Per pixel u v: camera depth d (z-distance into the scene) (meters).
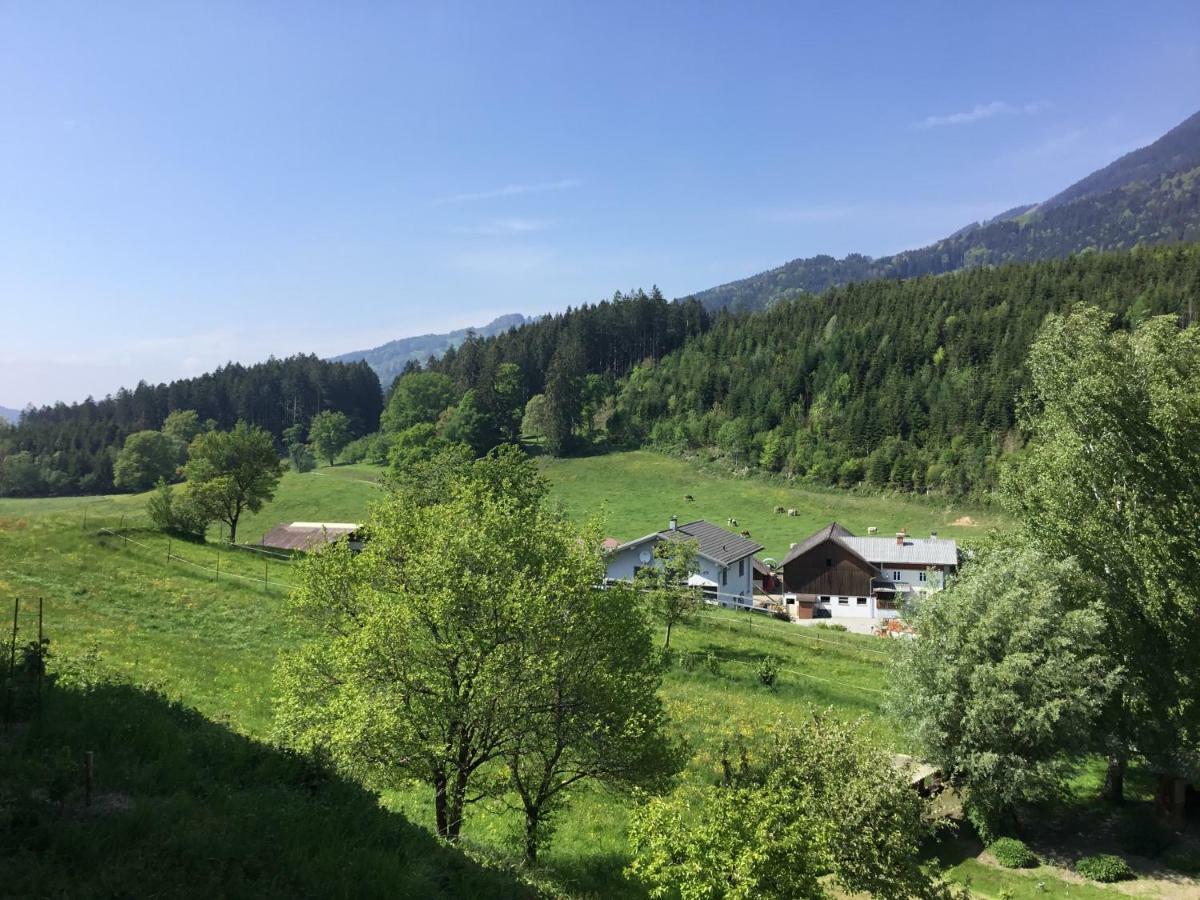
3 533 51.16
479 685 18.97
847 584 82.56
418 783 25.00
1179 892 25.84
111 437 173.75
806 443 145.75
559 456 156.75
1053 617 29.64
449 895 14.01
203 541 63.69
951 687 29.84
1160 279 151.88
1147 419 31.67
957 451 131.00
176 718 19.08
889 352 159.62
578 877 20.48
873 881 18.55
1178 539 30.77
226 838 12.41
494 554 20.66
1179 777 30.62
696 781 28.77
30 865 10.29
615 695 20.52
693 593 50.44
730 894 14.88
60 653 30.36
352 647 20.39
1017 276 175.88
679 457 155.38
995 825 29.52
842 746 20.41
